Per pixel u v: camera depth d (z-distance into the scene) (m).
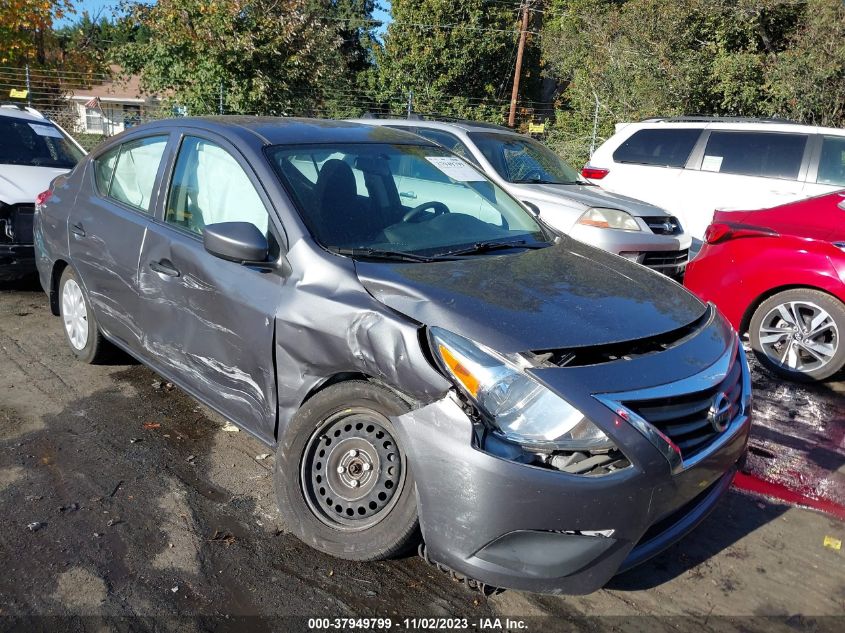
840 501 3.81
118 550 3.13
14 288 7.25
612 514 2.52
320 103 17.23
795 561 3.27
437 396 2.66
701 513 2.94
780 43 16.94
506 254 3.54
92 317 4.84
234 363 3.45
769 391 5.34
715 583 3.10
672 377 2.70
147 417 4.42
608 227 7.33
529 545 2.57
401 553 2.94
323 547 3.00
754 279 5.56
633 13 17.81
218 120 4.04
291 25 15.51
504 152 8.32
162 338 3.95
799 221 5.59
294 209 3.35
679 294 3.40
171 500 3.54
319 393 3.04
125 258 4.17
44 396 4.66
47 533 3.22
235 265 3.43
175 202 3.97
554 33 24.08
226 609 2.81
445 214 3.83
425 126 8.55
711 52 17.14
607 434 2.51
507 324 2.74
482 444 2.56
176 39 15.21
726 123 8.95
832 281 5.25
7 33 17.61
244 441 4.18
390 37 26.25
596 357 2.70
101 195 4.64
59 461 3.86
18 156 7.82
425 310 2.83
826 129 8.40
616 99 18.28
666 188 9.14
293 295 3.15
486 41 26.14
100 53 19.67
